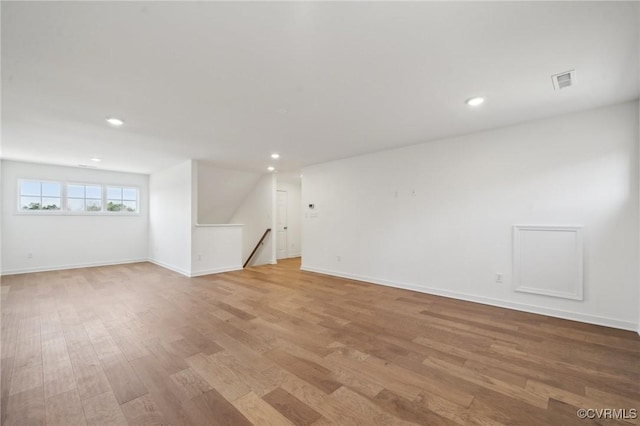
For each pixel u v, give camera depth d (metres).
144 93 2.51
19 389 1.84
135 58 1.97
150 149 4.57
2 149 4.55
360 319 3.12
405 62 2.04
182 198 5.66
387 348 2.43
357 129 3.57
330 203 5.60
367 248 4.98
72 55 1.93
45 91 2.46
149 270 5.96
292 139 4.02
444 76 2.24
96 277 5.27
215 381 1.94
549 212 3.20
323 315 3.25
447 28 1.67
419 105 2.81
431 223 4.15
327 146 4.42
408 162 4.41
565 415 1.61
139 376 2.00
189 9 1.50
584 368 2.10
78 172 6.30
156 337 2.65
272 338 2.63
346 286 4.64
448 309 3.45
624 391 1.82
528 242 3.32
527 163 3.33
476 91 2.51
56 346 2.46
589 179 2.97
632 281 2.77
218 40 1.78
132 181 7.05
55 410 1.64
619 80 2.32
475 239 3.73
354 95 2.58
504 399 1.75
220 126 3.42
